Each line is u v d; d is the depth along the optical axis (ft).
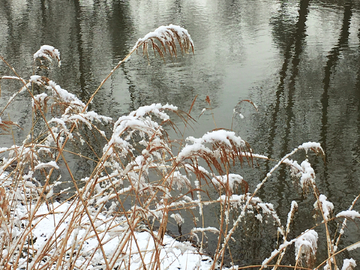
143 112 5.50
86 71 44.04
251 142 24.44
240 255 13.21
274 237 14.56
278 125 27.35
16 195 7.22
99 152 21.79
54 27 70.64
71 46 56.39
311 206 16.93
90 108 31.55
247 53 50.01
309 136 25.35
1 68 44.80
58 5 99.96
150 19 76.54
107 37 61.67
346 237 14.82
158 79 40.09
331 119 28.40
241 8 88.12
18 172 7.45
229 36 59.88
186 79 39.73
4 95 35.12
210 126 26.45
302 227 15.38
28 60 48.70
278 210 16.55
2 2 108.58
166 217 5.61
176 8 90.84
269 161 21.62
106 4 99.96
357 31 59.93
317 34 59.06
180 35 6.65
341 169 20.72
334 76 39.73
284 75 40.34
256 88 36.22
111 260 5.45
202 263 12.14
